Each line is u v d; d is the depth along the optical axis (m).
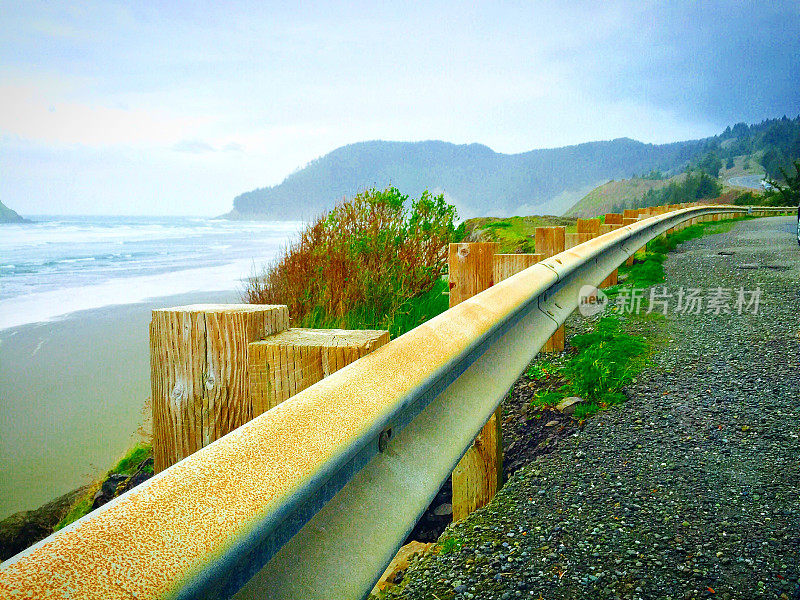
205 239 49.97
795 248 10.27
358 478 1.00
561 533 2.29
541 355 4.69
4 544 4.88
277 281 6.98
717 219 22.52
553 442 3.24
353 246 6.71
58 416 7.38
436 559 2.30
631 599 1.84
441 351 1.29
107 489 5.48
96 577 0.44
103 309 14.04
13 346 10.67
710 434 2.97
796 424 2.95
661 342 4.60
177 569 0.50
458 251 3.02
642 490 2.52
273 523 0.64
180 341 1.34
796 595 1.77
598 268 4.42
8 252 33.25
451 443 1.34
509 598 1.94
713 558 2.00
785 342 4.29
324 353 1.26
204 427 1.34
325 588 0.78
